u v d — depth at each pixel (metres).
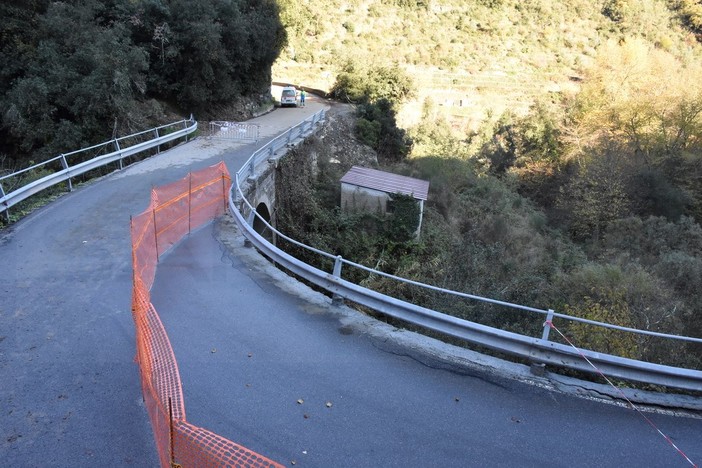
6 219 11.11
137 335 5.73
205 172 12.77
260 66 34.56
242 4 32.09
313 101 43.97
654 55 49.69
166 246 10.02
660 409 5.82
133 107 21.08
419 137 42.12
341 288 7.79
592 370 6.02
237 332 6.95
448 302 11.51
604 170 31.08
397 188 21.38
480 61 66.00
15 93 18.06
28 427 4.93
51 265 8.92
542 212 33.09
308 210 20.78
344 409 5.39
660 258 22.77
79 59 19.38
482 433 5.16
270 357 6.35
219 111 29.62
